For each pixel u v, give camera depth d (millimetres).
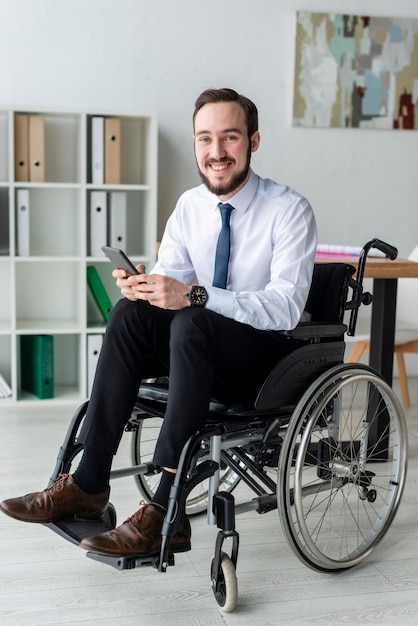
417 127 4180
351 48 4027
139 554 1741
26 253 3590
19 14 3691
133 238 3984
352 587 1968
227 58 3934
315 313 2182
